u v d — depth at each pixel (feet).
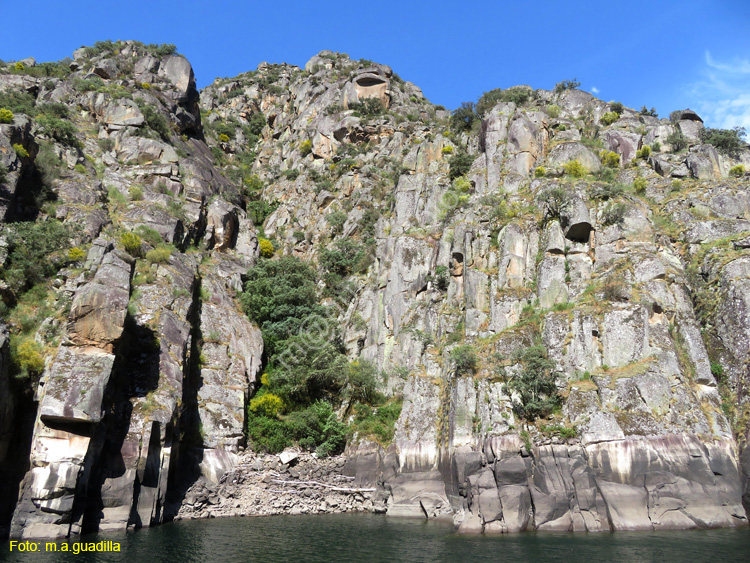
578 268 169.27
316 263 249.96
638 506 126.21
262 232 284.82
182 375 158.10
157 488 138.41
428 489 154.51
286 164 331.57
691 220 181.88
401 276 205.26
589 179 196.44
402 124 298.76
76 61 311.88
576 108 254.88
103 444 128.88
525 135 215.31
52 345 134.92
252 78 457.27
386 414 178.70
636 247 165.17
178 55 321.93
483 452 139.54
